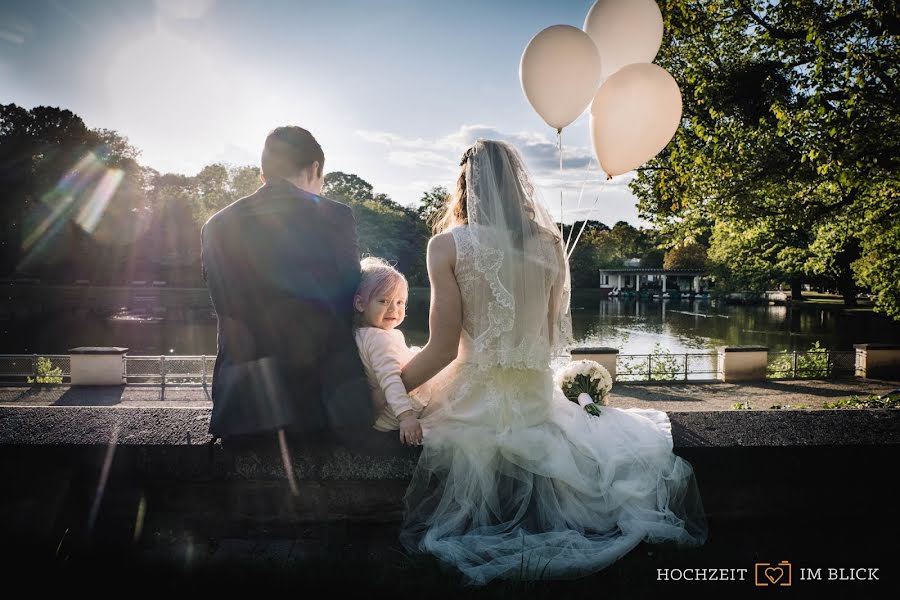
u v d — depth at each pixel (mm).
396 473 2518
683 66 11109
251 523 2584
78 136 56000
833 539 2666
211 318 40688
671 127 3488
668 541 2521
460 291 2529
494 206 2549
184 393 13922
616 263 105250
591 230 107438
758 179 11438
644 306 65625
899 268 13922
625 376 16047
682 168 10984
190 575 2350
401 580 2305
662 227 13680
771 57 10633
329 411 2432
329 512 2586
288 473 2516
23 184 53188
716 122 10945
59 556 2488
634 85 3375
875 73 8664
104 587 2285
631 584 2328
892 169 9422
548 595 2219
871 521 2773
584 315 52688
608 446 2613
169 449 2523
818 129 9445
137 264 66500
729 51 11086
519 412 2559
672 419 2936
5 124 54562
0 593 2250
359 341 2598
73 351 14391
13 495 2559
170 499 2584
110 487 2566
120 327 35250
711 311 56469
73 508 2570
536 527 2572
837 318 45562
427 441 2492
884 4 8445
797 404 13289
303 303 2391
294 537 2584
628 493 2512
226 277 2408
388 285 2602
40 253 57125
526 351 2521
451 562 2324
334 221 2471
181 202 65312
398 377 2529
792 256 16344
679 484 2566
